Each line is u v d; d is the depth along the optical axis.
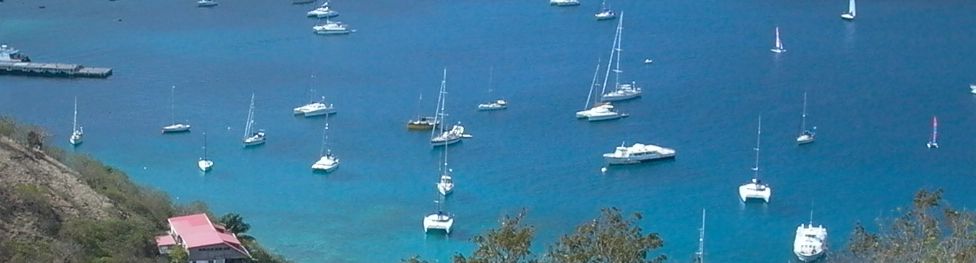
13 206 134.38
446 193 188.12
